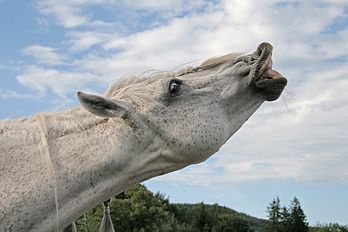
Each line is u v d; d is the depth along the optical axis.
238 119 4.76
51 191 3.99
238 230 61.53
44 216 3.97
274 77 4.77
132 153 4.27
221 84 4.72
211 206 66.62
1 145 4.14
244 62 4.85
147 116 4.32
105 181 4.20
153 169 4.41
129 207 38.97
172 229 44.25
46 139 4.19
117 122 4.31
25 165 4.06
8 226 3.86
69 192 4.07
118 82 4.61
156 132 4.35
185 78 4.69
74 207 4.08
